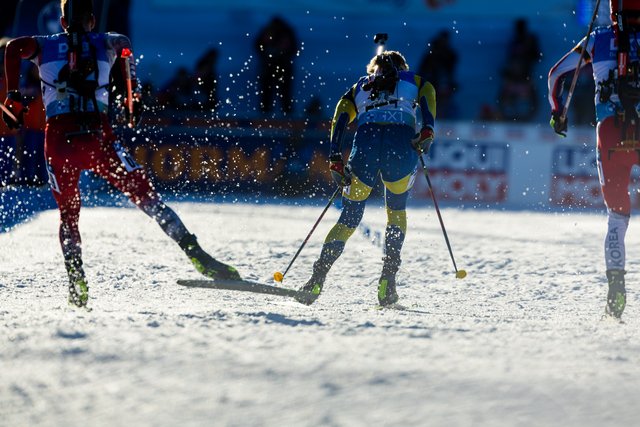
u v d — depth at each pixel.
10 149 56.19
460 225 46.62
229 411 10.50
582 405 11.09
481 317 19.75
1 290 23.14
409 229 43.59
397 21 76.19
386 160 21.70
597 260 32.97
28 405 10.77
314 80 74.38
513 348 14.40
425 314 19.94
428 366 12.70
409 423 10.16
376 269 29.84
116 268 28.03
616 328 17.42
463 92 74.62
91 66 19.09
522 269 30.59
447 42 69.12
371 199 65.00
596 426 10.32
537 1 72.56
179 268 28.42
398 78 22.11
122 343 13.66
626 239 39.53
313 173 67.00
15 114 19.66
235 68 73.00
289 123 66.88
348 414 10.43
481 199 68.06
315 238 38.41
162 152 66.31
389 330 15.59
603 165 19.80
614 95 19.64
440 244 37.19
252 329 15.14
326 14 73.38
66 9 19.52
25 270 26.94
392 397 11.09
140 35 75.25
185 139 66.50
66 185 19.23
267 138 66.88
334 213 52.09
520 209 60.75
